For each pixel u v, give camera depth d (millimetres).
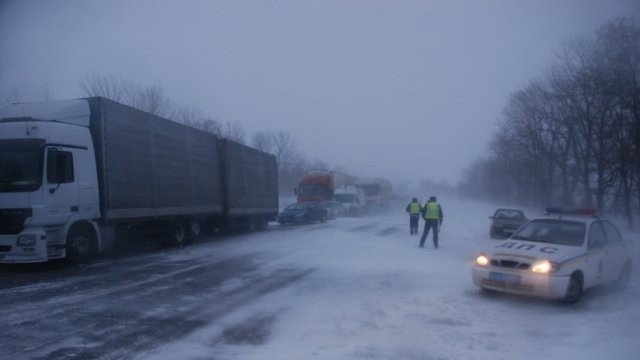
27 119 11617
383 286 9547
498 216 20516
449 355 5543
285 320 7074
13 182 10977
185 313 7461
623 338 6211
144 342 6016
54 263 12516
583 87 31359
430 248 16078
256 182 24312
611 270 9148
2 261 10867
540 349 5770
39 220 10938
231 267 12070
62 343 5938
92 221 12492
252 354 5590
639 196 29656
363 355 5535
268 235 21484
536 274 7871
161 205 15586
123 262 12984
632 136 27078
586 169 33031
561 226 9281
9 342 5953
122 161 13586
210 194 19469
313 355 5539
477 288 9320
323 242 18094
